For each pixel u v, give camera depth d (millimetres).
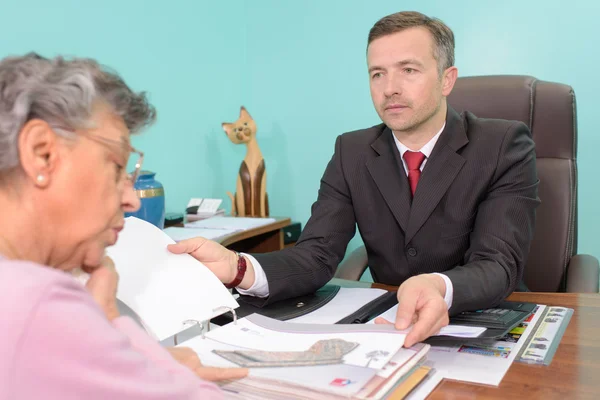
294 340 854
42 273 480
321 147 2863
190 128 2576
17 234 548
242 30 2922
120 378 485
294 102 2887
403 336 827
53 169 546
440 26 1440
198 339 880
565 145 1680
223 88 2797
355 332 863
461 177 1421
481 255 1247
